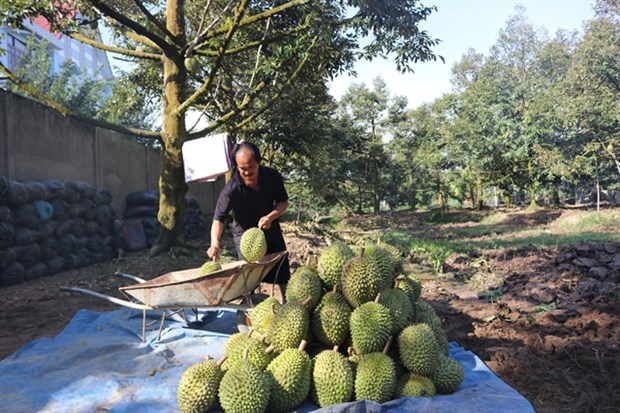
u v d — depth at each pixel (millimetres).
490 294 8398
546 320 6383
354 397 3238
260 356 3357
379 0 10742
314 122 19094
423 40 11352
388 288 3770
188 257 12227
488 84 33500
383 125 46281
